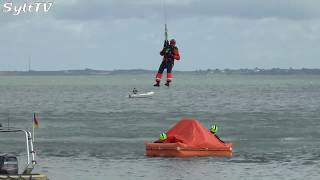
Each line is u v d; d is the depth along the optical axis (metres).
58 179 158.88
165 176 164.75
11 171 109.31
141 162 187.62
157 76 88.38
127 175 165.88
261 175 166.75
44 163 184.88
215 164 184.12
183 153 197.88
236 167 179.62
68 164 183.00
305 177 164.38
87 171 171.50
